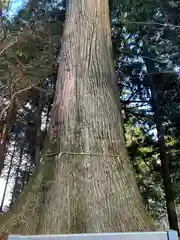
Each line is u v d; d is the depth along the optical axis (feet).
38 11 15.46
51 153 6.32
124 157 6.36
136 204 5.53
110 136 6.50
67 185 5.51
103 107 7.00
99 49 8.36
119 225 4.99
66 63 8.00
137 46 17.76
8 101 14.12
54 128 6.80
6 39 12.05
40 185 5.82
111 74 8.13
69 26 8.89
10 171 32.30
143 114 21.50
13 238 3.90
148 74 18.19
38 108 21.06
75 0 9.34
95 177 5.66
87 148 6.11
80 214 5.07
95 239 3.89
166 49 16.71
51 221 5.03
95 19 8.92
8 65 12.30
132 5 14.82
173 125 20.01
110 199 5.38
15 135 28.04
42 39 13.47
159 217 19.03
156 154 21.24
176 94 19.48
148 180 20.58
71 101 7.00
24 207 5.60
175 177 19.90
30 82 13.35
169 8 15.46
